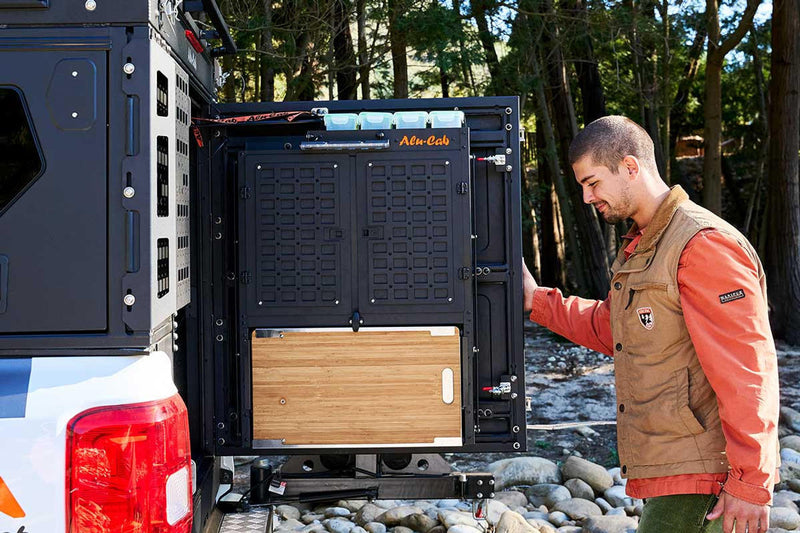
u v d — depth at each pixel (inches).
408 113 124.0
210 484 122.7
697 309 89.4
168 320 91.7
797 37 428.5
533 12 438.9
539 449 249.6
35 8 78.4
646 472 94.0
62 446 72.8
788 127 430.0
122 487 73.0
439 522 175.3
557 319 123.8
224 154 129.3
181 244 98.8
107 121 78.5
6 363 77.0
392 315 122.7
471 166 127.8
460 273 122.3
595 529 168.2
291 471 137.0
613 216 99.7
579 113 674.2
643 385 95.0
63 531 72.6
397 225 122.0
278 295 123.0
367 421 123.0
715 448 90.6
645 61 569.0
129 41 78.9
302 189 122.3
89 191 78.4
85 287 78.4
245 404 124.0
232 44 124.0
